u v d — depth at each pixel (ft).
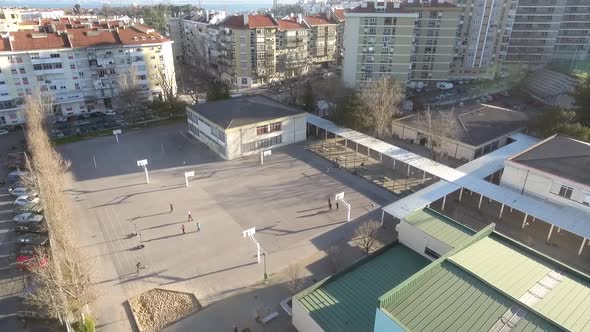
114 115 287.89
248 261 131.95
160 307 113.50
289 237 144.46
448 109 264.72
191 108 238.89
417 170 198.90
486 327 74.18
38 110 229.45
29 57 258.98
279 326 106.11
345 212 160.76
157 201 169.48
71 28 293.43
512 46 433.89
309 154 217.77
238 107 238.27
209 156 216.13
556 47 441.27
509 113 245.45
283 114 226.79
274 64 388.16
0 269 129.18
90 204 166.91
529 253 98.94
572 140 183.32
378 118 219.82
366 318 92.68
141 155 217.77
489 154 192.85
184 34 486.38
